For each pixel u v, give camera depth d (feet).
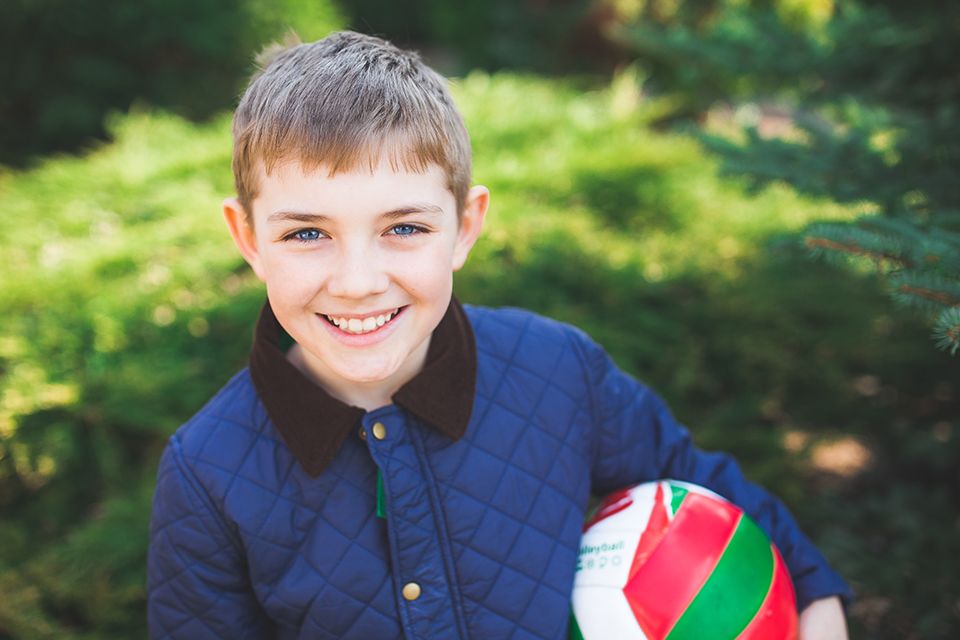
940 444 8.73
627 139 13.43
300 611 4.09
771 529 4.99
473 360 4.23
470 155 4.10
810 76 8.61
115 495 8.04
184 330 9.34
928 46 7.97
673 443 4.96
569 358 4.61
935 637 6.67
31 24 17.89
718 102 19.77
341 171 3.47
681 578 4.25
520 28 25.58
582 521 4.46
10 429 8.02
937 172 6.79
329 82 3.60
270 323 4.08
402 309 3.78
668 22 20.88
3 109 18.78
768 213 11.41
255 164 3.67
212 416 4.19
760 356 9.04
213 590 4.16
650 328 9.22
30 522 8.22
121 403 8.29
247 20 19.11
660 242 10.64
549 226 10.34
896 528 7.89
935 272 4.69
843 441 10.00
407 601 4.05
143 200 12.16
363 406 4.24
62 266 10.14
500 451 4.29
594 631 4.26
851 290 9.80
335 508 4.07
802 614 4.82
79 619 7.45
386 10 34.65
